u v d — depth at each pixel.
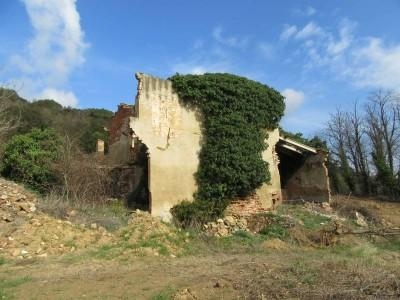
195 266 13.67
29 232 15.75
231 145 22.11
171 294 9.76
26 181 23.03
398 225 26.78
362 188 44.62
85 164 23.42
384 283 9.73
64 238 15.91
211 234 19.62
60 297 9.75
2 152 26.06
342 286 9.64
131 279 11.55
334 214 26.20
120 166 25.28
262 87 24.39
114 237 16.91
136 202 23.66
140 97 20.97
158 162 21.02
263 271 11.77
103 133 49.66
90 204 20.77
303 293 9.15
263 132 24.08
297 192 30.58
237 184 22.34
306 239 20.08
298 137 31.41
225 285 10.16
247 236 19.77
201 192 22.12
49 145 24.14
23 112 49.78
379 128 45.56
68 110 65.69
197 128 22.67
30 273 12.43
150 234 17.33
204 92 22.67
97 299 9.55
